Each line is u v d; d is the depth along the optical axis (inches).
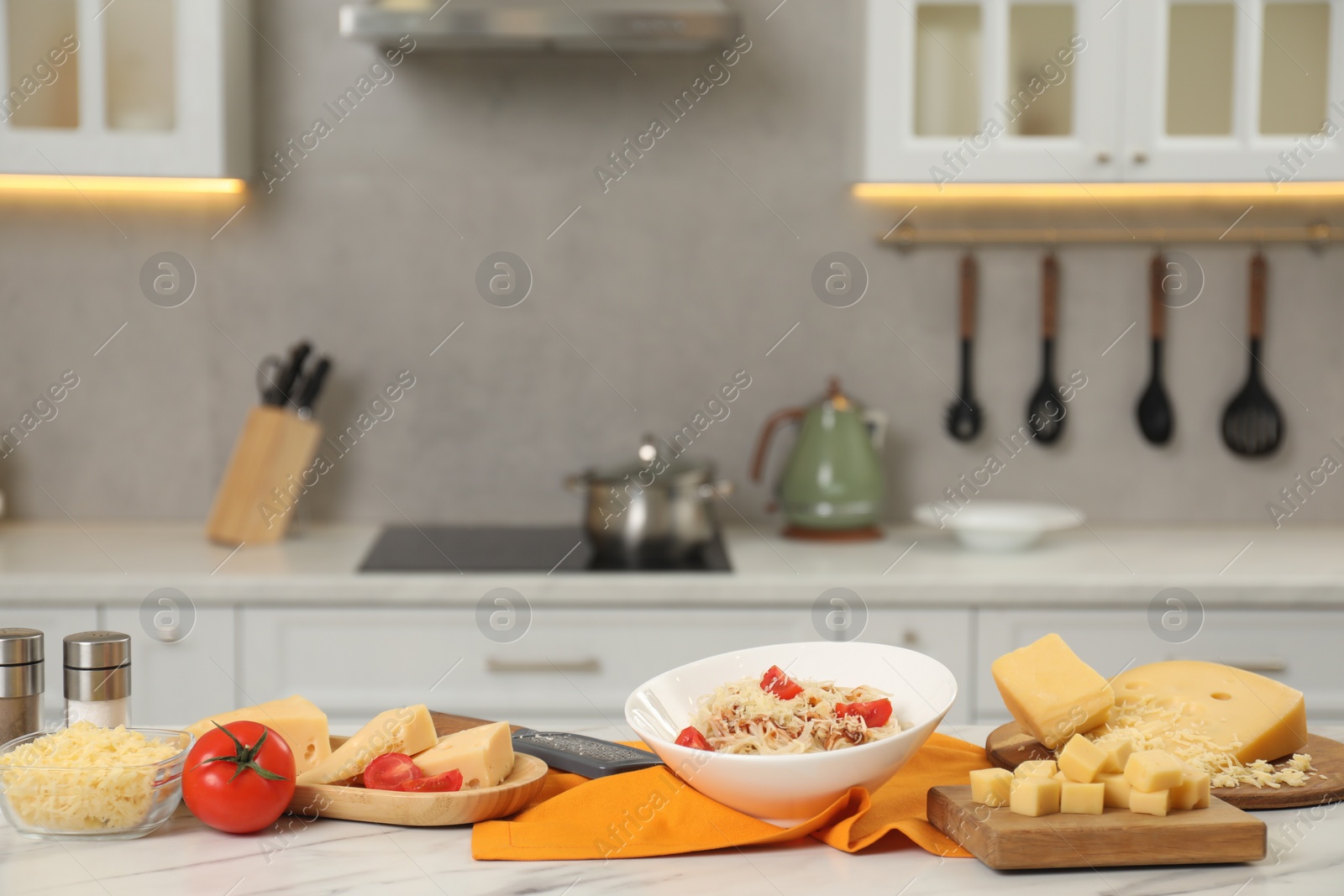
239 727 37.1
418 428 103.2
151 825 36.4
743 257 102.9
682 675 42.5
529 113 101.5
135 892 31.9
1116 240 102.9
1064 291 103.7
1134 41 90.8
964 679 81.4
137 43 89.8
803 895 31.9
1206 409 104.0
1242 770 39.7
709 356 103.4
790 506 95.3
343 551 90.2
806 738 36.9
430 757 38.5
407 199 101.7
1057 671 41.3
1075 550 92.0
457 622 80.7
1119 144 91.5
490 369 103.0
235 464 92.6
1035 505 102.6
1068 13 91.6
